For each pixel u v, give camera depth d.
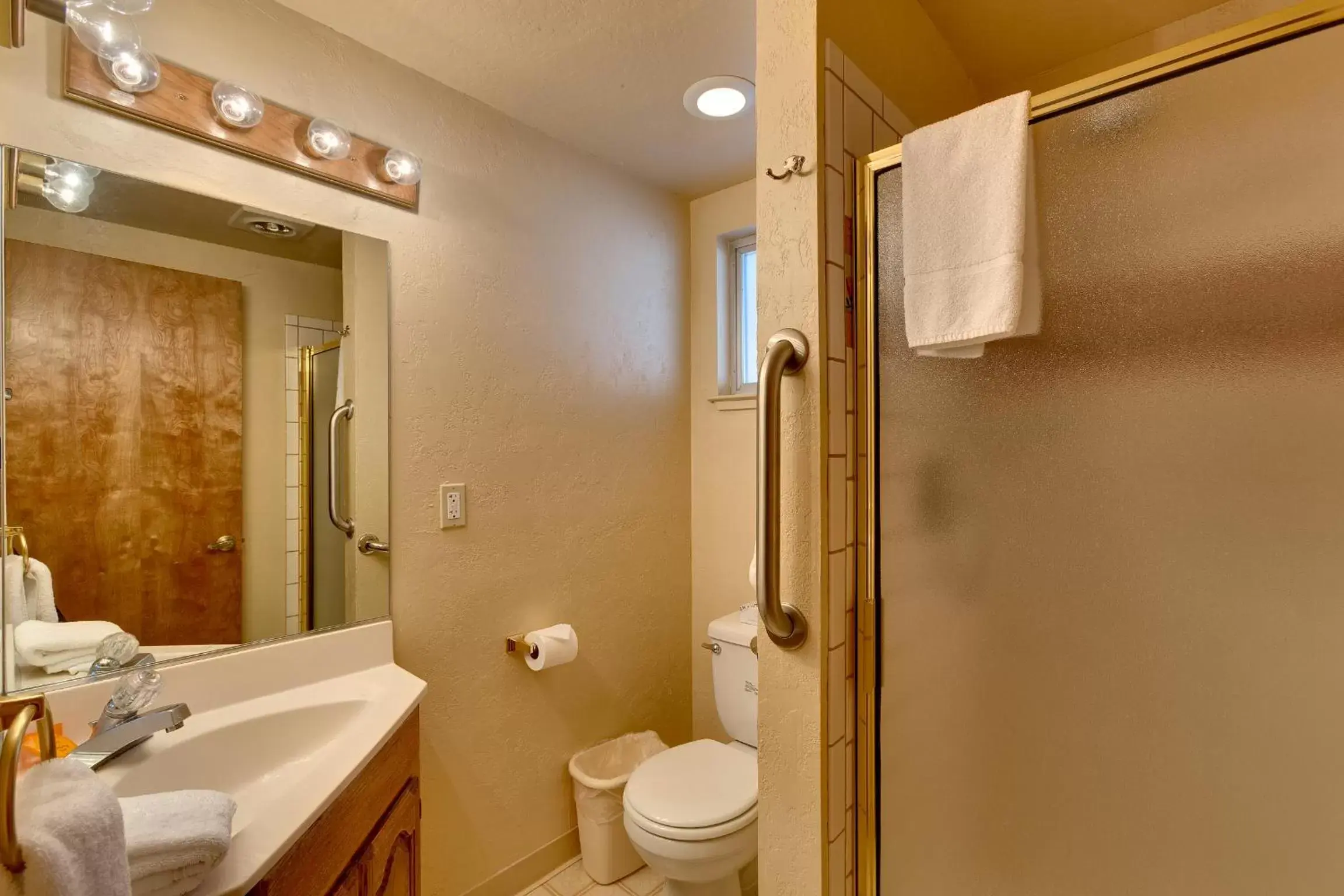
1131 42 1.33
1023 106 0.77
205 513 1.28
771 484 0.91
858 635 0.98
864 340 0.97
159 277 1.22
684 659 2.36
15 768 0.52
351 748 1.06
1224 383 0.66
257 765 1.15
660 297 2.26
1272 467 0.64
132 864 0.67
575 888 1.83
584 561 1.99
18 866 0.51
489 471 1.73
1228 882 0.67
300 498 1.40
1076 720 0.77
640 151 1.99
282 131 1.34
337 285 1.45
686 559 2.37
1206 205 0.67
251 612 1.33
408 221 1.56
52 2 0.96
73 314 1.13
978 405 0.85
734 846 1.50
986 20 1.27
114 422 1.17
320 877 0.92
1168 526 0.70
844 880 0.97
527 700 1.83
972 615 0.86
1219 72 0.66
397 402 1.55
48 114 1.08
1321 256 0.61
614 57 1.53
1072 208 0.76
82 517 1.14
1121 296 0.73
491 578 1.74
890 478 0.94
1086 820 0.76
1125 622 0.73
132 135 1.17
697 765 1.74
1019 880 0.82
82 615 1.14
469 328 1.69
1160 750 0.71
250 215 1.32
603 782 1.83
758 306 1.00
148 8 1.02
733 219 2.27
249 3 1.30
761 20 1.00
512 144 1.79
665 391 2.28
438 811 1.62
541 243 1.86
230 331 1.31
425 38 1.45
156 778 0.98
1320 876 0.62
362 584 1.49
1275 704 0.64
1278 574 0.64
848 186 0.99
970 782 0.86
